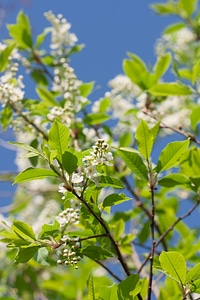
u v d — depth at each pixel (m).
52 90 2.03
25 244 1.37
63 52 2.12
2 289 2.24
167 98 2.11
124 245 1.75
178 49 2.41
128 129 2.21
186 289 1.36
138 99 2.08
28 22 2.18
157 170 1.51
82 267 2.28
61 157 1.35
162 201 2.19
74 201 1.38
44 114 1.89
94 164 1.34
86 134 1.96
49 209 2.27
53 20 2.13
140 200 2.10
